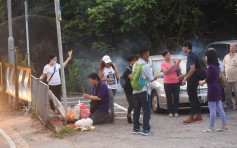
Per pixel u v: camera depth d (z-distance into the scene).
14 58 13.35
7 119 11.22
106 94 9.41
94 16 16.81
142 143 7.21
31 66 14.18
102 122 9.45
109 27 17.08
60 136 8.28
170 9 16.67
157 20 16.45
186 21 17.08
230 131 7.94
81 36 17.95
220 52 13.98
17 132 9.31
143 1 15.39
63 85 9.32
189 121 9.08
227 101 11.05
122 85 9.27
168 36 17.44
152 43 17.58
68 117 9.36
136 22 15.75
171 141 7.27
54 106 10.18
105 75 9.69
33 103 11.36
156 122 9.44
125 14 16.12
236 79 10.86
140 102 8.00
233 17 18.19
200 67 9.04
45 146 7.60
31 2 20.33
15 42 17.70
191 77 9.01
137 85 7.77
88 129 8.73
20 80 12.43
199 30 17.83
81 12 18.19
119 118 10.30
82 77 16.97
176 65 9.85
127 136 7.91
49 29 18.09
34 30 17.89
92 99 9.34
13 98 12.92
